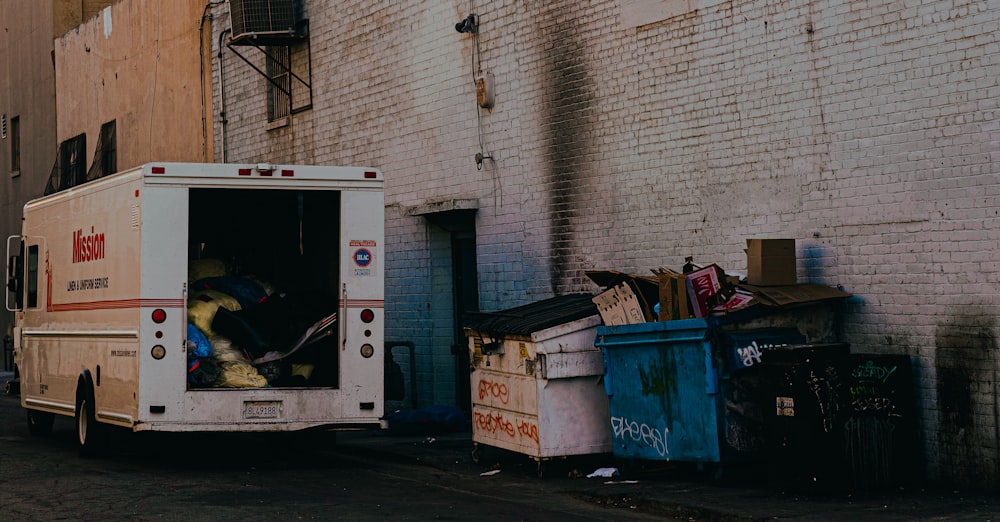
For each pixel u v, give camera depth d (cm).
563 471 1192
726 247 1244
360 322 1268
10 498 1044
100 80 2733
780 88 1184
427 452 1349
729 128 1241
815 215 1146
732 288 1080
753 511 929
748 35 1219
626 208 1368
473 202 1592
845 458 998
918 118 1053
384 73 1791
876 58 1091
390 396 1606
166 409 1203
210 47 2277
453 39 1644
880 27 1087
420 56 1709
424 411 1545
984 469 995
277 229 1426
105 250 1310
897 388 1022
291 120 2031
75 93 2870
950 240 1025
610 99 1390
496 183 1569
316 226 1348
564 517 959
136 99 2562
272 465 1300
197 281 1349
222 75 2242
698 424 1049
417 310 1750
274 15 1955
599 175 1405
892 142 1076
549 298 1427
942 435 1028
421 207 1659
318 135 1956
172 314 1209
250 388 1232
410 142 1738
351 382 1262
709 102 1263
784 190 1178
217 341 1277
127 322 1235
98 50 2738
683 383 1062
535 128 1502
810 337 1097
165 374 1204
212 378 1250
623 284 1122
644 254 1345
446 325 1712
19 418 1897
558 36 1465
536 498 1057
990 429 991
